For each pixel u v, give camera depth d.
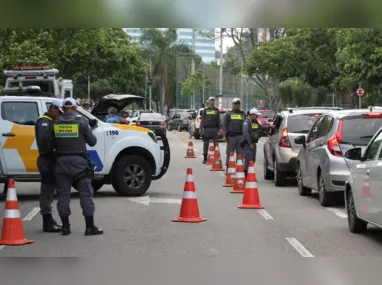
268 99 68.25
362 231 12.20
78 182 12.18
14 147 16.12
